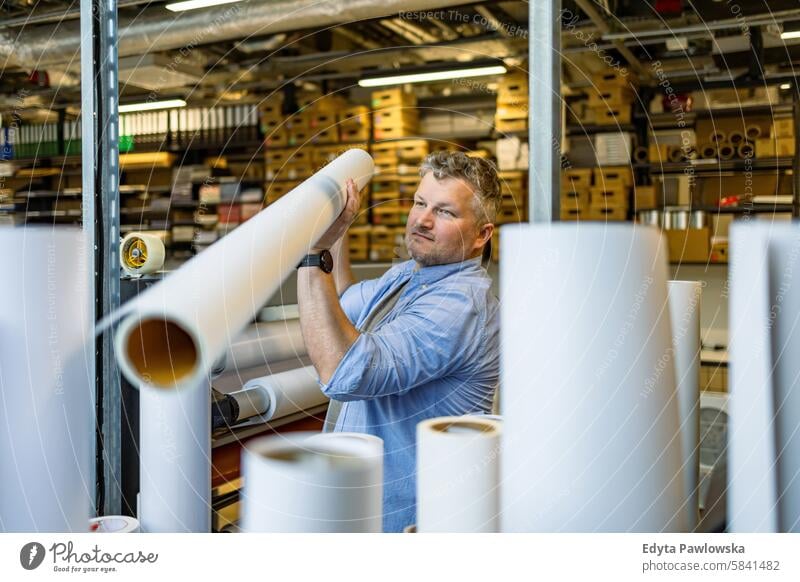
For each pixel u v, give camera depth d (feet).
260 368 5.25
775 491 2.22
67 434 2.42
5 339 2.27
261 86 21.30
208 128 21.33
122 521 2.81
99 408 3.45
